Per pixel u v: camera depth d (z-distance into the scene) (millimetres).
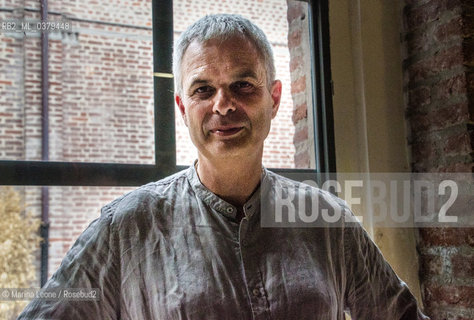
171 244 769
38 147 5828
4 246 3773
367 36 1302
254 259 775
